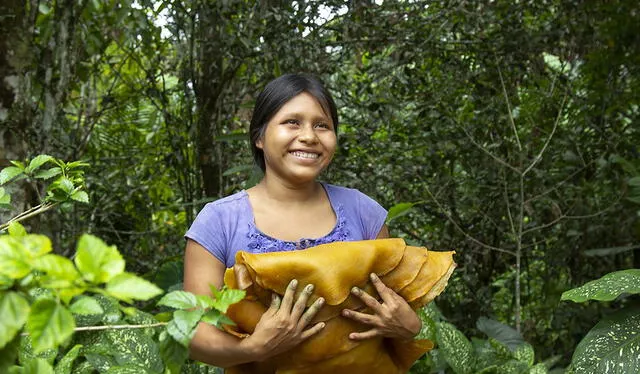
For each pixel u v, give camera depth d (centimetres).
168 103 401
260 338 153
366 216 192
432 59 397
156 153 443
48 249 86
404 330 164
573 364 234
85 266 82
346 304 160
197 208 406
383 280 167
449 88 395
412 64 423
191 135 385
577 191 397
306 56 366
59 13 324
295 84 178
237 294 112
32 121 301
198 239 174
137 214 437
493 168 400
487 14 394
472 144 397
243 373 171
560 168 410
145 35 378
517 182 407
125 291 83
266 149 180
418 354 176
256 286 159
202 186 409
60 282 81
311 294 156
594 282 231
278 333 153
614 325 235
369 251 162
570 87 416
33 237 85
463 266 434
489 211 419
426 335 258
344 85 388
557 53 438
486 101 397
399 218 405
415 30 386
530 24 428
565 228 422
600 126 408
